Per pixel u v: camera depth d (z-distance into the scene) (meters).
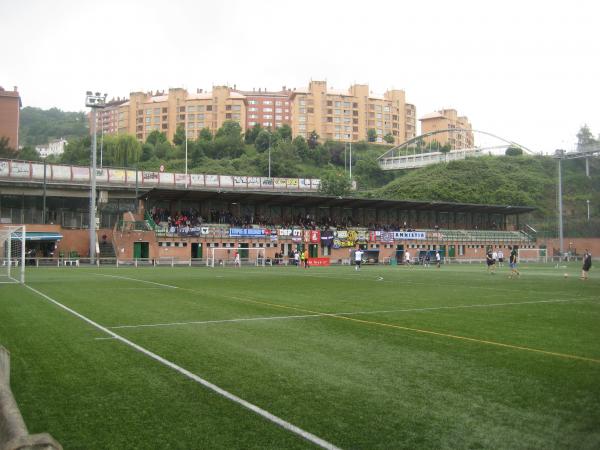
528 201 103.38
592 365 9.08
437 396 7.20
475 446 5.47
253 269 48.94
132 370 8.59
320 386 7.66
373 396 7.18
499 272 44.03
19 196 73.44
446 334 12.21
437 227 80.44
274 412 6.50
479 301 19.77
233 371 8.52
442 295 22.17
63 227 70.12
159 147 135.25
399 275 38.62
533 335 12.12
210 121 171.50
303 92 173.00
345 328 13.02
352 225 75.38
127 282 28.50
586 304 18.94
